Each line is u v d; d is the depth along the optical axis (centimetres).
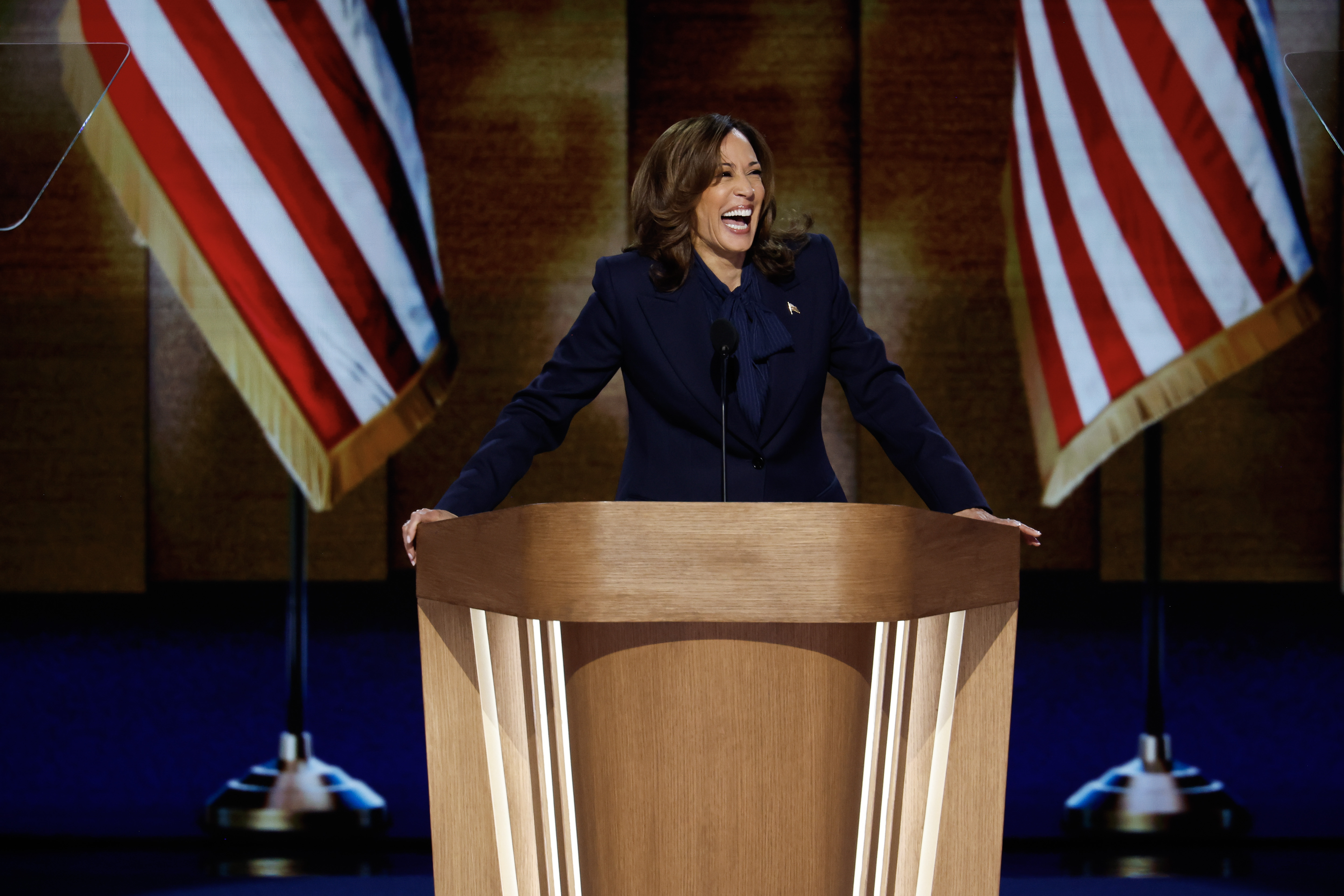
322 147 1393
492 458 675
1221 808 1223
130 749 1460
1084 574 1805
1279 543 1827
